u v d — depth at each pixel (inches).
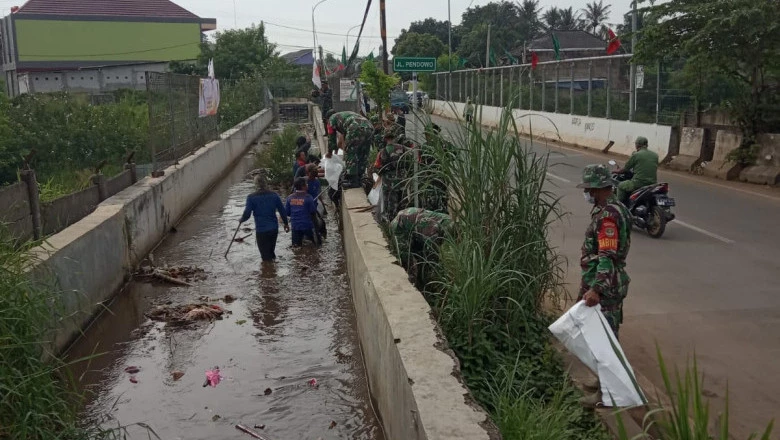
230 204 632.4
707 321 273.6
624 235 198.4
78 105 841.5
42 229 330.0
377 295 223.3
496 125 251.9
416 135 286.2
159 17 2723.9
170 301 352.5
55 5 2679.6
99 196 411.5
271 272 402.0
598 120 971.3
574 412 171.5
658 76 818.8
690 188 617.6
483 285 207.9
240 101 1352.1
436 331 189.5
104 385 256.1
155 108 539.2
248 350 287.4
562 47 2343.8
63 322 281.6
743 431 185.3
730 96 714.2
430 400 149.6
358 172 489.4
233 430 220.2
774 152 626.5
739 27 584.7
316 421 224.7
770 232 431.2
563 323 192.1
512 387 182.9
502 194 231.9
